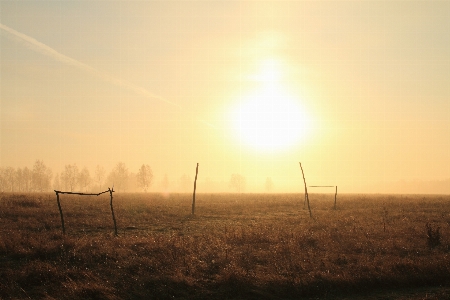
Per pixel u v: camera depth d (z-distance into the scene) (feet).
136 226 83.05
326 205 147.84
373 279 41.06
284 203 157.17
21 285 38.81
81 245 54.19
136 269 44.21
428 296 37.47
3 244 53.01
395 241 60.08
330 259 49.83
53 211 100.42
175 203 154.81
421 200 172.86
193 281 40.29
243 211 121.70
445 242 59.72
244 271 42.52
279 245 56.70
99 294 36.47
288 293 38.65
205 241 60.70
